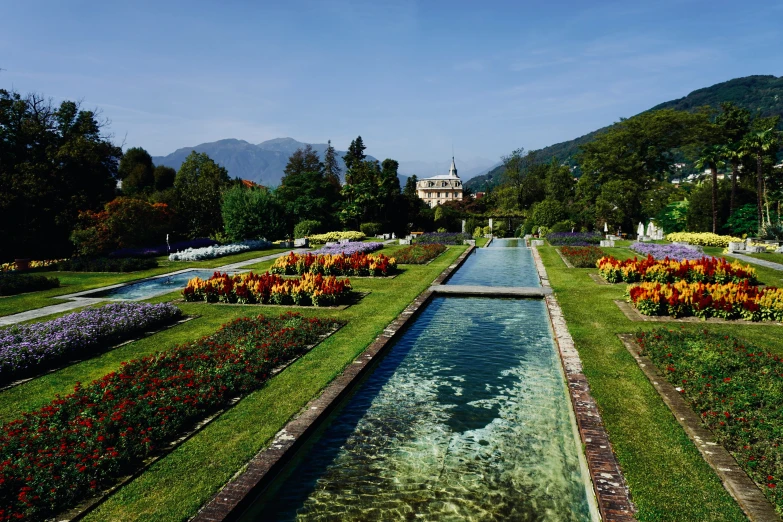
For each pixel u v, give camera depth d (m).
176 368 8.59
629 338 10.41
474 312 14.20
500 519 5.26
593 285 16.88
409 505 5.53
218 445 6.26
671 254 23.52
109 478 5.48
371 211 54.56
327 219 49.47
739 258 23.08
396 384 9.05
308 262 20.97
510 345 11.21
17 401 7.77
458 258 25.89
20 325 12.08
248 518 5.27
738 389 6.85
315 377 8.61
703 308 11.84
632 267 16.72
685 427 6.43
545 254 27.47
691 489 5.10
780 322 11.38
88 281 20.28
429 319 13.51
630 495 5.04
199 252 27.33
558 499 5.62
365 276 20.05
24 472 5.28
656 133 51.38
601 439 6.17
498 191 88.19
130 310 12.40
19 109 31.42
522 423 7.50
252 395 7.84
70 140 33.50
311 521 5.24
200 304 14.94
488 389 8.80
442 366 9.95
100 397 7.26
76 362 9.64
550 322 12.54
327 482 5.99
